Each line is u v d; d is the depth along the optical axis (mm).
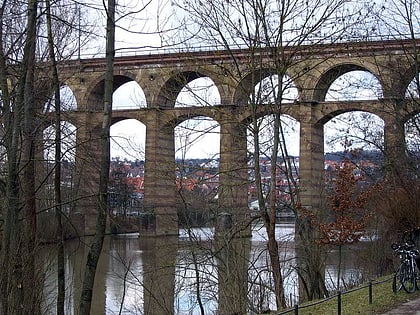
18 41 15703
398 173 26234
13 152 13492
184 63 22578
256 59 22828
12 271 14406
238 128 23391
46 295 20688
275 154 20828
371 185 28953
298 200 24203
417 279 19312
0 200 15391
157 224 55875
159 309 22484
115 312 24203
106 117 14227
